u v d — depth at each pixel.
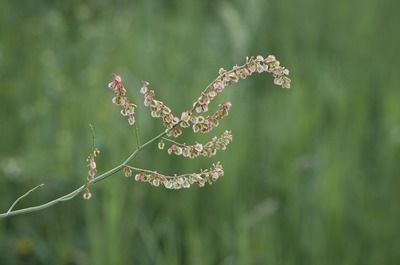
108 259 5.58
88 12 8.84
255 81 8.43
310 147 6.98
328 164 6.52
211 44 8.67
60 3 9.46
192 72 7.79
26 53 8.27
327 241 6.11
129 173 2.52
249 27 9.16
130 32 8.39
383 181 6.80
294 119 7.14
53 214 6.30
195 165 6.47
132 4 9.36
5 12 9.00
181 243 6.04
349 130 7.22
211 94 2.46
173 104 7.15
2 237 5.97
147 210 6.22
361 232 6.29
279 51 9.12
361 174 6.71
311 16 9.51
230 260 5.84
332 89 7.83
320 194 6.23
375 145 7.35
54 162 6.54
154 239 5.88
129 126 6.58
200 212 6.24
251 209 6.34
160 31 8.60
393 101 7.62
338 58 8.96
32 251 5.89
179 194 6.27
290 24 9.38
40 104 7.16
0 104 7.31
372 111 8.00
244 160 6.64
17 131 7.12
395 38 9.22
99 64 7.77
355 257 6.09
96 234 5.64
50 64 7.73
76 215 6.26
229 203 6.22
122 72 7.26
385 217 6.42
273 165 6.82
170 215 6.12
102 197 6.36
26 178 6.44
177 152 2.51
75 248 5.96
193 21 9.12
